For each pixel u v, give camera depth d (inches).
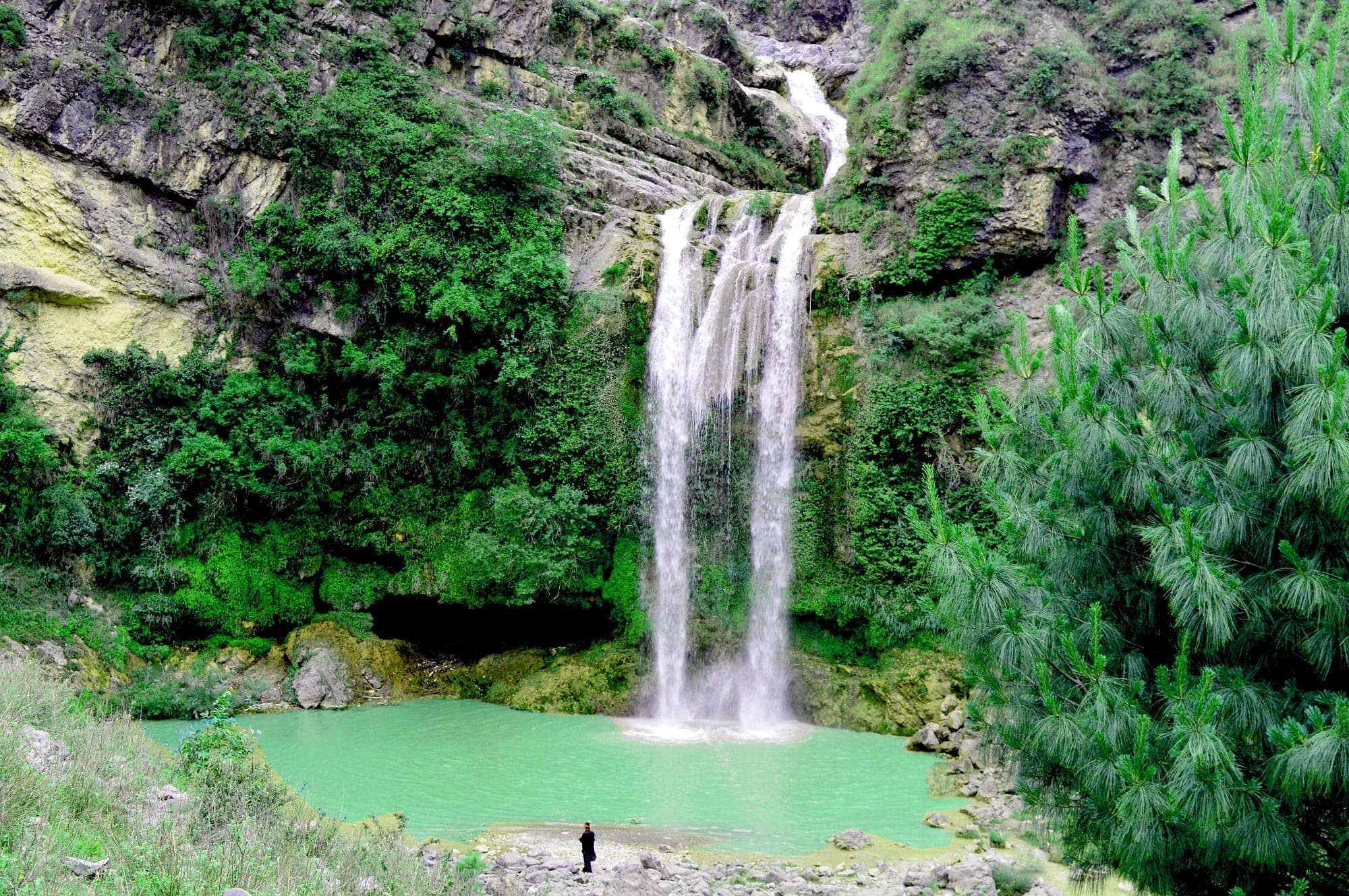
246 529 910.4
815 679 855.7
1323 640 293.6
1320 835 301.6
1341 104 340.5
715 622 898.1
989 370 880.9
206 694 810.8
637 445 948.0
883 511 866.1
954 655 801.6
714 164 1395.2
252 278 949.2
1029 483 379.6
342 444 951.6
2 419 824.9
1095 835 335.0
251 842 356.2
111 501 870.4
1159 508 314.3
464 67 1187.9
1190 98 959.6
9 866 277.0
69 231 896.3
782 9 1881.2
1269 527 305.1
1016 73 962.7
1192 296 334.6
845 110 1626.5
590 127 1274.6
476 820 580.4
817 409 919.0
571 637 943.0
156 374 909.8
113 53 944.9
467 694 916.0
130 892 289.0
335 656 892.6
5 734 385.1
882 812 611.5
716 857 528.7
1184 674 298.2
